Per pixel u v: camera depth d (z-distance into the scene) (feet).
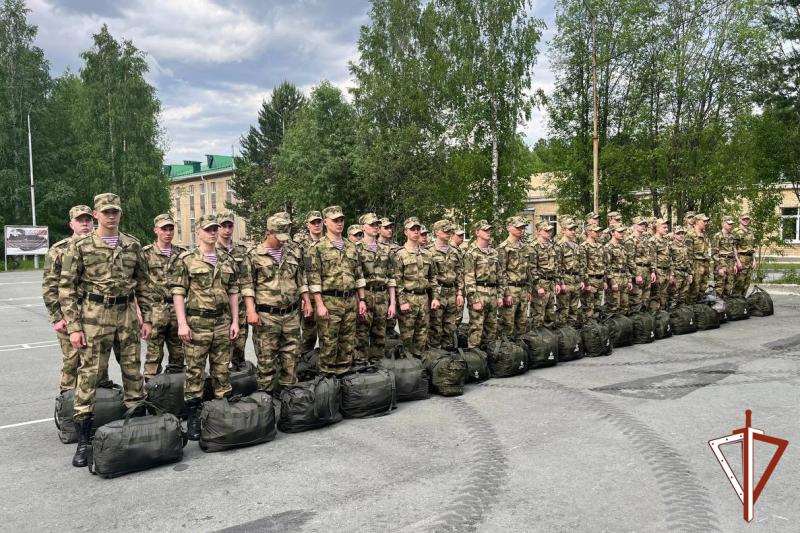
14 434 18.29
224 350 18.12
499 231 73.41
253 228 141.08
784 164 61.21
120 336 16.70
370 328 24.73
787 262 84.74
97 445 14.57
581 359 27.53
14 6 122.42
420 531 11.63
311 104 96.89
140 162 124.77
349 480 14.23
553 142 75.97
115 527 12.13
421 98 80.43
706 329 34.22
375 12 86.07
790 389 21.62
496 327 26.68
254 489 13.83
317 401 18.02
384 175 78.13
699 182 62.75
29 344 34.55
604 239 34.99
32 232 112.27
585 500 12.94
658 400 20.51
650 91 70.03
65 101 139.54
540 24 74.08
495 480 14.05
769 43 62.28
